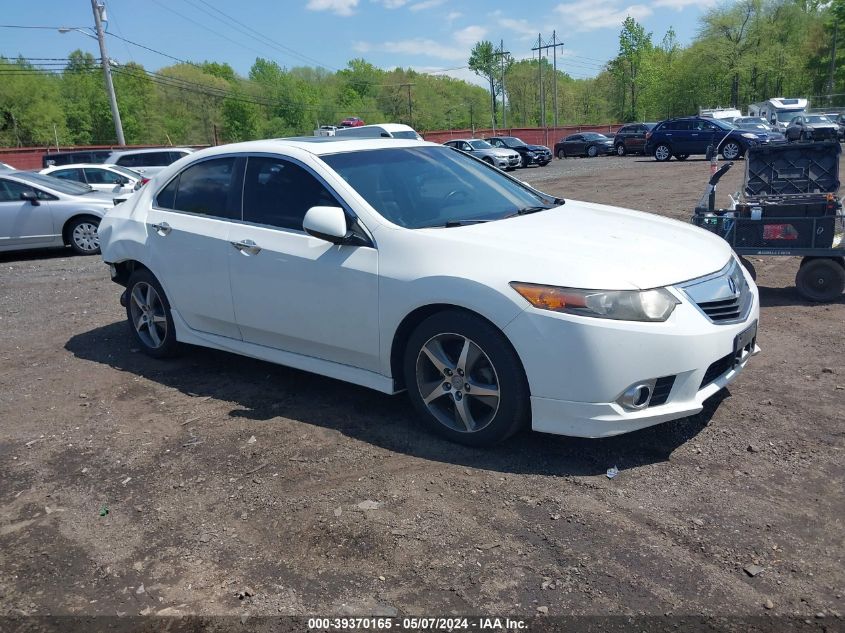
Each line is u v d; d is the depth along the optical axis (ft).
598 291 10.66
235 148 15.49
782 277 23.97
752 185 22.57
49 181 38.78
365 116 340.80
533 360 10.88
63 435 13.69
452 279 11.45
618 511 10.02
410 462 11.76
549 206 15.06
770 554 8.91
